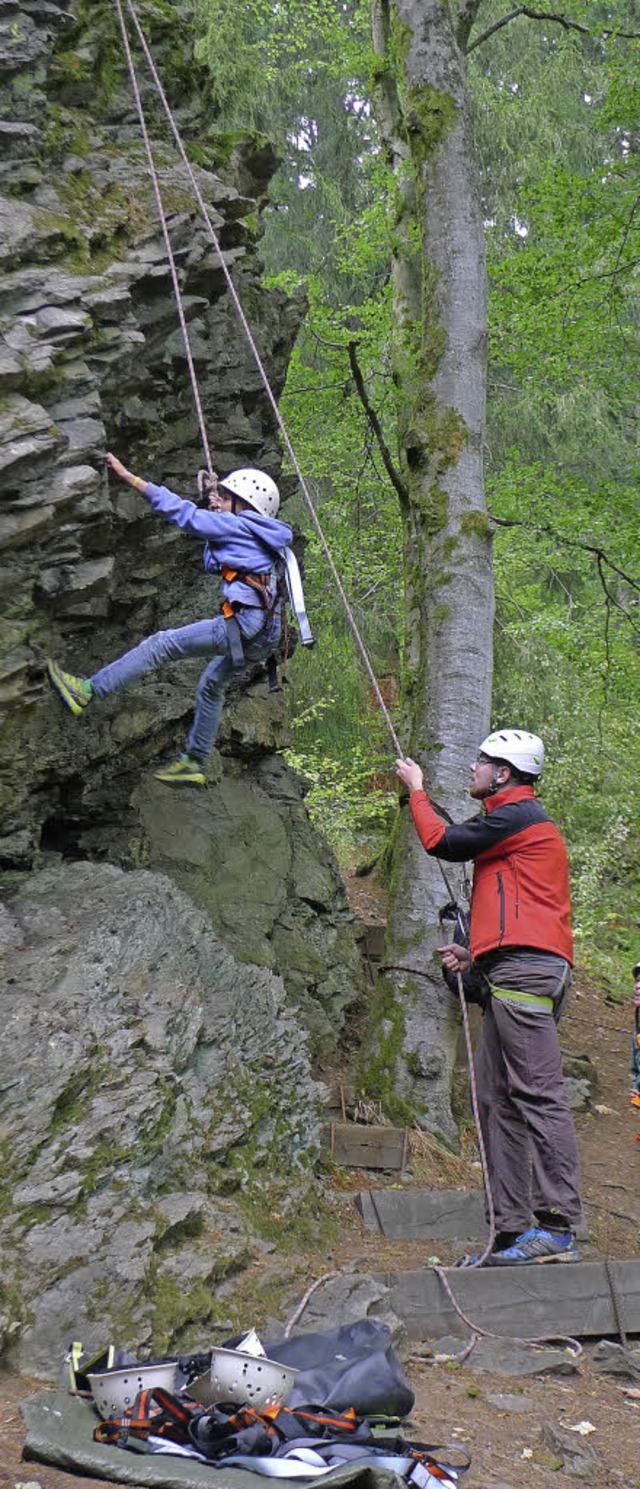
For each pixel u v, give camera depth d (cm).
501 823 559
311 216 1841
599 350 1180
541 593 1727
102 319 567
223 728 798
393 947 779
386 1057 752
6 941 553
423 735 809
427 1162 698
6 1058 475
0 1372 385
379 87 1160
